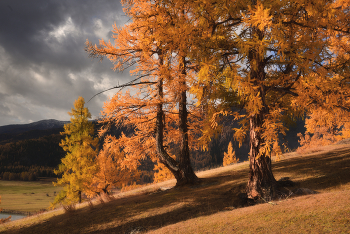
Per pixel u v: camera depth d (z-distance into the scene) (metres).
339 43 8.88
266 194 7.48
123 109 12.14
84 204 11.77
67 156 20.05
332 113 7.77
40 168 196.38
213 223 4.73
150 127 14.28
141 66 12.78
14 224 8.95
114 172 23.48
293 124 10.05
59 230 7.24
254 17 5.42
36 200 83.25
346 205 3.87
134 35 12.07
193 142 13.45
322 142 29.12
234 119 8.20
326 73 7.02
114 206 9.22
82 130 20.80
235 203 7.78
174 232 4.71
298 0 5.94
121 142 13.34
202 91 7.36
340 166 10.01
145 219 7.23
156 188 13.82
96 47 12.02
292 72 7.38
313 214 3.78
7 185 125.25
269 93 9.98
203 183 11.77
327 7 6.05
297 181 8.98
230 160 44.59
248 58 7.59
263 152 7.21
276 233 3.23
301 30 6.81
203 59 7.16
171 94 11.24
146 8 10.98
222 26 7.21
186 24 7.18
